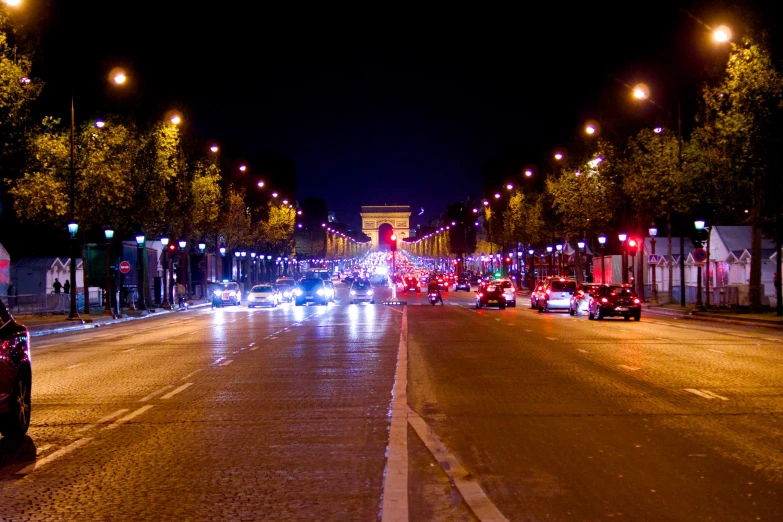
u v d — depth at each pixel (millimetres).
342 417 12625
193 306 67750
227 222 78750
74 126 44156
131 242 65750
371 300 64062
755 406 13062
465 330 31719
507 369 18469
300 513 7527
